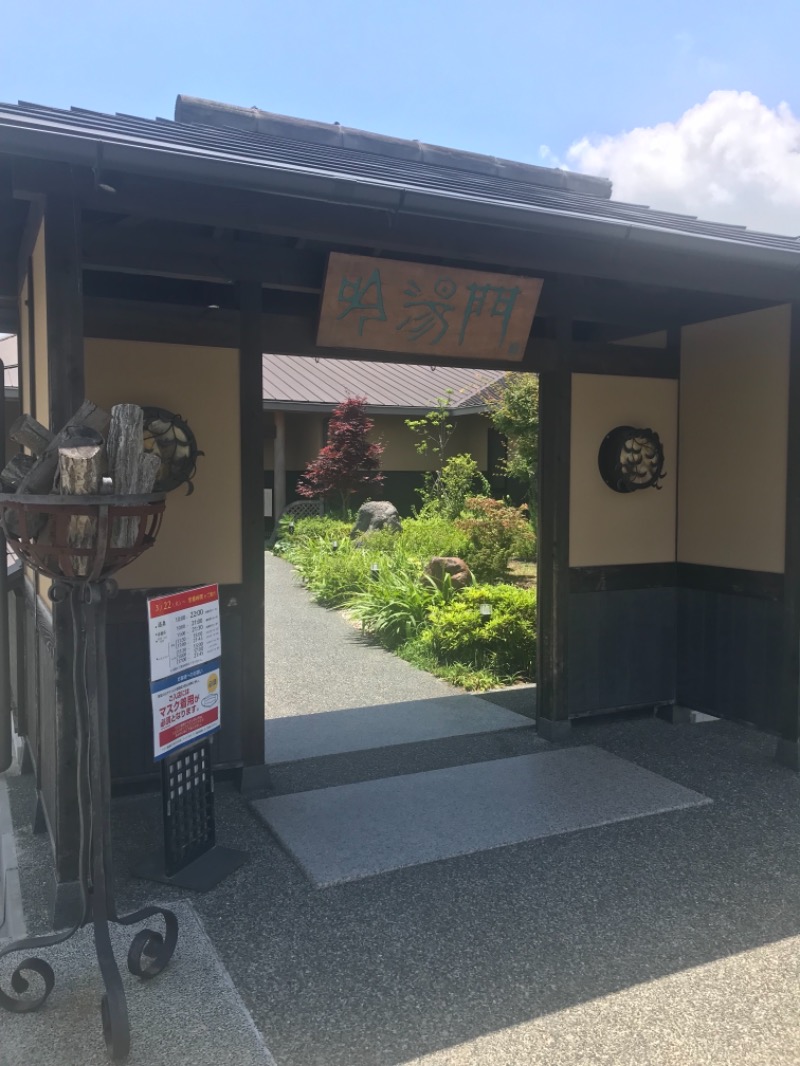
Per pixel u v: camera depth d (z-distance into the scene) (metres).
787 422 4.69
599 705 5.27
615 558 5.27
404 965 2.71
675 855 3.51
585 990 2.58
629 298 5.03
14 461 2.47
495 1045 2.33
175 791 3.31
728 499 5.09
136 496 2.35
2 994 2.46
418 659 7.31
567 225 3.31
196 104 5.33
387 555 11.01
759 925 2.96
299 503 16.44
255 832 3.76
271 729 5.34
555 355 4.88
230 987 2.58
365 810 3.95
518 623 6.93
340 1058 2.27
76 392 2.92
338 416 15.67
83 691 2.52
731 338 5.05
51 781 3.24
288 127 5.60
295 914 3.04
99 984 2.62
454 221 3.51
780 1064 2.25
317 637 8.45
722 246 3.69
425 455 18.28
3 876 3.33
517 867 3.39
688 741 5.09
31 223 3.49
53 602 2.85
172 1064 2.24
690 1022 2.42
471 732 5.25
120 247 3.73
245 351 4.11
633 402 5.29
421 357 4.43
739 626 5.02
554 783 4.30
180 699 3.28
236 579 4.22
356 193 2.95
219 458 4.14
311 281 4.12
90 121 3.20
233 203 3.14
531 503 12.06
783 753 4.64
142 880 3.29
